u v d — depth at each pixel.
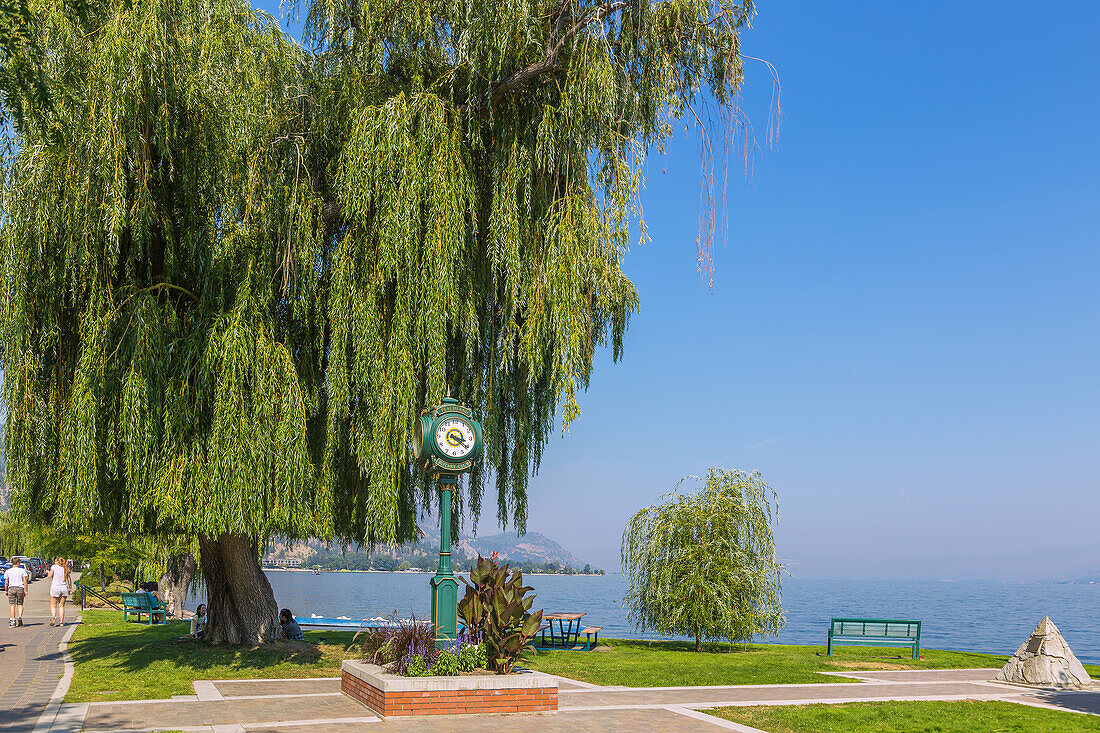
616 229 15.26
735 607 20.03
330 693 12.04
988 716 11.23
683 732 9.51
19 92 10.95
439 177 14.53
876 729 10.16
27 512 14.73
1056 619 90.12
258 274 14.57
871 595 194.38
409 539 17.77
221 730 9.12
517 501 16.78
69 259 13.48
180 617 30.58
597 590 164.88
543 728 9.49
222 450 13.45
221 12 14.55
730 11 15.59
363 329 14.29
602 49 15.17
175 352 14.38
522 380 16.66
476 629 11.22
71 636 21.31
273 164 15.21
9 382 13.94
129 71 13.23
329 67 16.27
